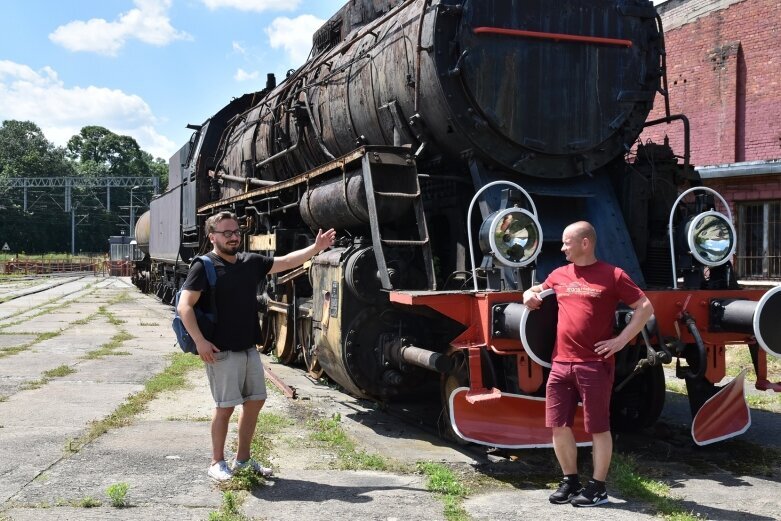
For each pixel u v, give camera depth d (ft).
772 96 42.73
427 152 22.85
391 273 20.75
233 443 19.33
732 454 19.60
